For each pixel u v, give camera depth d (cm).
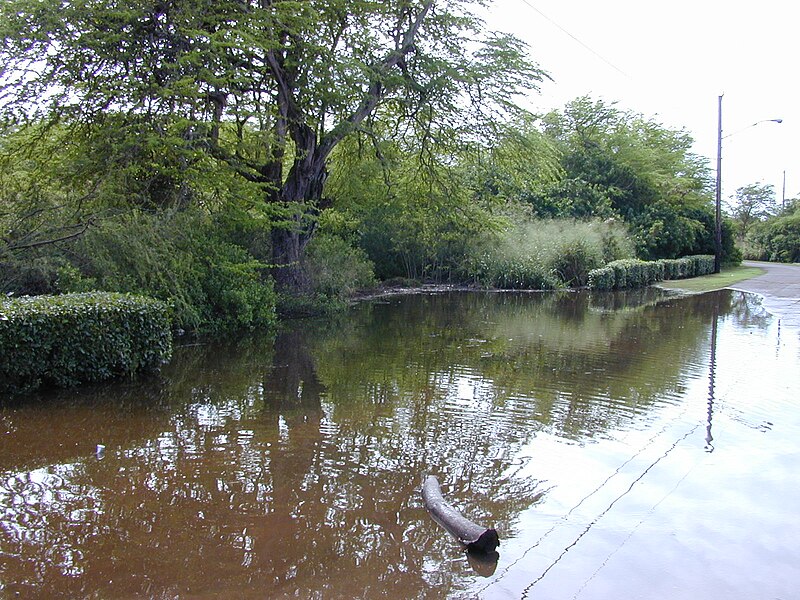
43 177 1249
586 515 525
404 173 2192
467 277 2831
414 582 424
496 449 681
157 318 983
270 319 1535
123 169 1198
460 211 2225
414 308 2019
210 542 473
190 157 1254
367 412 816
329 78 1455
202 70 1220
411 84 1747
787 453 670
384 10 1670
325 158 1728
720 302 2259
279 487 575
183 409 812
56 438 691
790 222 6103
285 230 1720
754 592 413
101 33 1197
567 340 1391
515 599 403
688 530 498
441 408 838
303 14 1412
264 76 1533
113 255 1195
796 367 1105
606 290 2731
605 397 897
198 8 1258
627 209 3919
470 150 1983
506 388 948
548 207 3409
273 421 771
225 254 1481
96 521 502
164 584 416
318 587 416
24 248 1116
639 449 681
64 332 875
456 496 561
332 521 511
